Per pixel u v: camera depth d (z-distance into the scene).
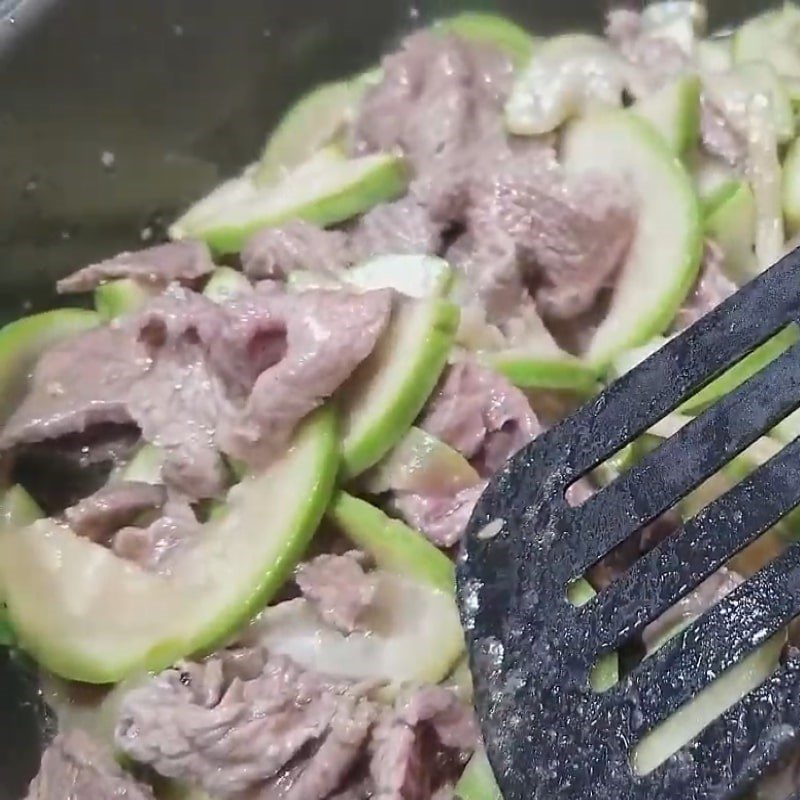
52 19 0.47
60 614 0.45
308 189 0.50
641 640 0.43
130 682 0.44
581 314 0.49
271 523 0.44
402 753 0.43
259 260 0.49
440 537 0.45
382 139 0.51
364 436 0.45
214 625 0.44
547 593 0.42
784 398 0.42
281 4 0.51
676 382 0.43
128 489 0.46
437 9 0.54
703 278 0.48
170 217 0.51
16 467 0.47
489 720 0.41
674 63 0.52
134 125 0.50
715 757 0.40
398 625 0.45
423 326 0.46
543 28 0.55
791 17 0.55
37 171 0.48
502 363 0.47
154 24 0.49
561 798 0.40
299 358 0.44
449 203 0.49
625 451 0.45
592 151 0.50
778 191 0.51
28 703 0.45
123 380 0.47
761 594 0.41
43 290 0.49
